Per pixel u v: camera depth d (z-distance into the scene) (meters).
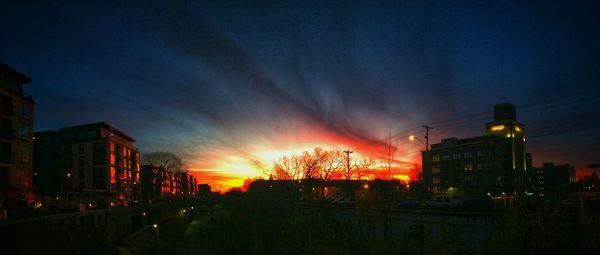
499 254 23.38
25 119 59.00
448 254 25.88
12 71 56.12
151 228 72.88
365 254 32.03
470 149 93.12
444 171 97.31
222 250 57.94
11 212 43.78
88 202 76.25
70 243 44.19
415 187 97.75
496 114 104.19
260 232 54.72
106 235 55.97
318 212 51.97
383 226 36.53
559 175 129.38
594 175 58.91
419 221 32.06
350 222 43.31
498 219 25.00
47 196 65.62
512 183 88.25
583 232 21.73
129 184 105.19
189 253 60.16
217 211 162.12
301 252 37.19
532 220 22.75
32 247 36.84
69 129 96.19
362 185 54.97
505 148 94.88
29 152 59.62
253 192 64.12
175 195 141.88
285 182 63.25
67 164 94.12
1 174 53.53
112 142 94.12
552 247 21.95
